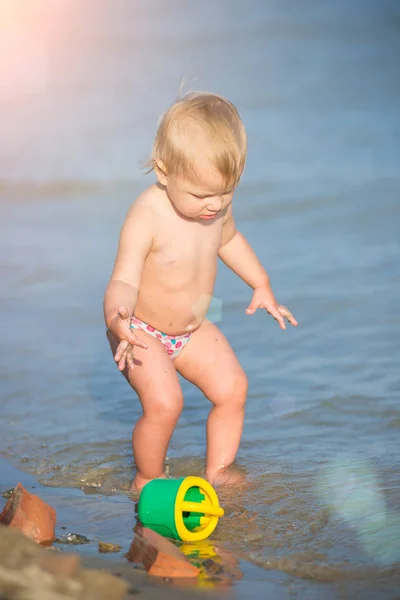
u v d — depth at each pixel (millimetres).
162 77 34688
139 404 9625
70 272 14820
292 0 52844
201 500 6504
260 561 5555
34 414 9242
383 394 9430
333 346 11008
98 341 11750
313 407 9117
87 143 24734
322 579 5293
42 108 30094
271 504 6629
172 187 7113
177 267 7477
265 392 9586
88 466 7832
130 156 23281
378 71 34844
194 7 51844
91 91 32688
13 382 10234
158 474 7328
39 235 17250
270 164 21641
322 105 29078
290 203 18281
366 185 19344
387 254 14852
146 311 7605
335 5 50938
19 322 12445
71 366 10820
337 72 34844
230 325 11906
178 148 6855
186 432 8828
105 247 16359
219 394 7641
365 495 6711
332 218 17203
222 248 8242
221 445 7582
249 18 48281
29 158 23453
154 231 7395
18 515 5844
